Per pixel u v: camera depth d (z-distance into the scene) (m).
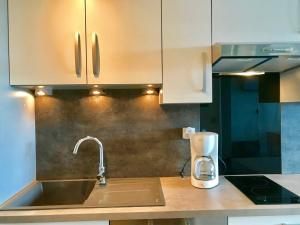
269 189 1.47
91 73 1.42
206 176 1.52
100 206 1.25
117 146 1.75
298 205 1.24
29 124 1.63
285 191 1.43
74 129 1.74
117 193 1.51
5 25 1.36
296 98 1.62
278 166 1.79
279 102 1.75
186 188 1.51
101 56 1.42
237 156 1.78
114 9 1.43
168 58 1.45
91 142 1.74
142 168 1.76
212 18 1.45
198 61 1.45
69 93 1.73
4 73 1.32
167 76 1.45
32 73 1.40
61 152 1.73
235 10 1.45
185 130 1.74
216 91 1.77
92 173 1.74
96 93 1.74
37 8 1.40
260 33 1.45
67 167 1.73
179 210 1.19
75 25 1.41
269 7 1.45
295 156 1.79
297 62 1.42
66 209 1.22
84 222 1.20
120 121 1.75
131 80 1.44
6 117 1.33
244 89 1.78
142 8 1.44
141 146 1.76
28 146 1.61
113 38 1.43
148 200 1.38
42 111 1.72
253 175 1.77
